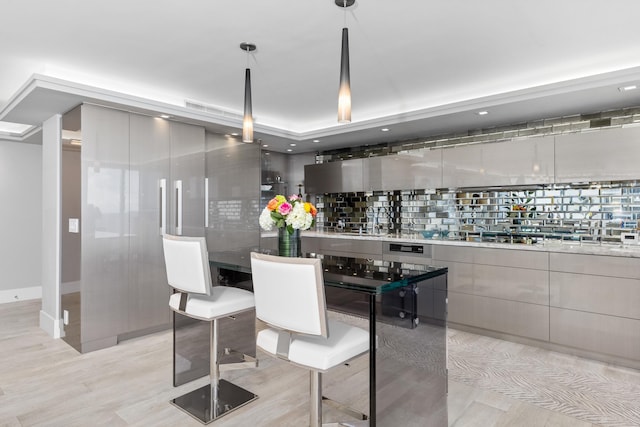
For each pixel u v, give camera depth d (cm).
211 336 260
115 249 359
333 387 274
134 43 270
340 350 173
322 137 507
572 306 332
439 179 446
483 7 224
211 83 355
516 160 388
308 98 406
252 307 254
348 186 541
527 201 415
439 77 341
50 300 395
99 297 349
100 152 348
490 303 379
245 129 277
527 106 355
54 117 382
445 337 219
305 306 163
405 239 451
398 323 188
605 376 292
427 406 205
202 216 435
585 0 216
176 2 218
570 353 336
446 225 478
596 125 374
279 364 314
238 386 273
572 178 355
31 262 562
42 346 354
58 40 265
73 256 352
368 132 476
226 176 480
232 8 224
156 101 362
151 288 386
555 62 306
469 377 290
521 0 217
